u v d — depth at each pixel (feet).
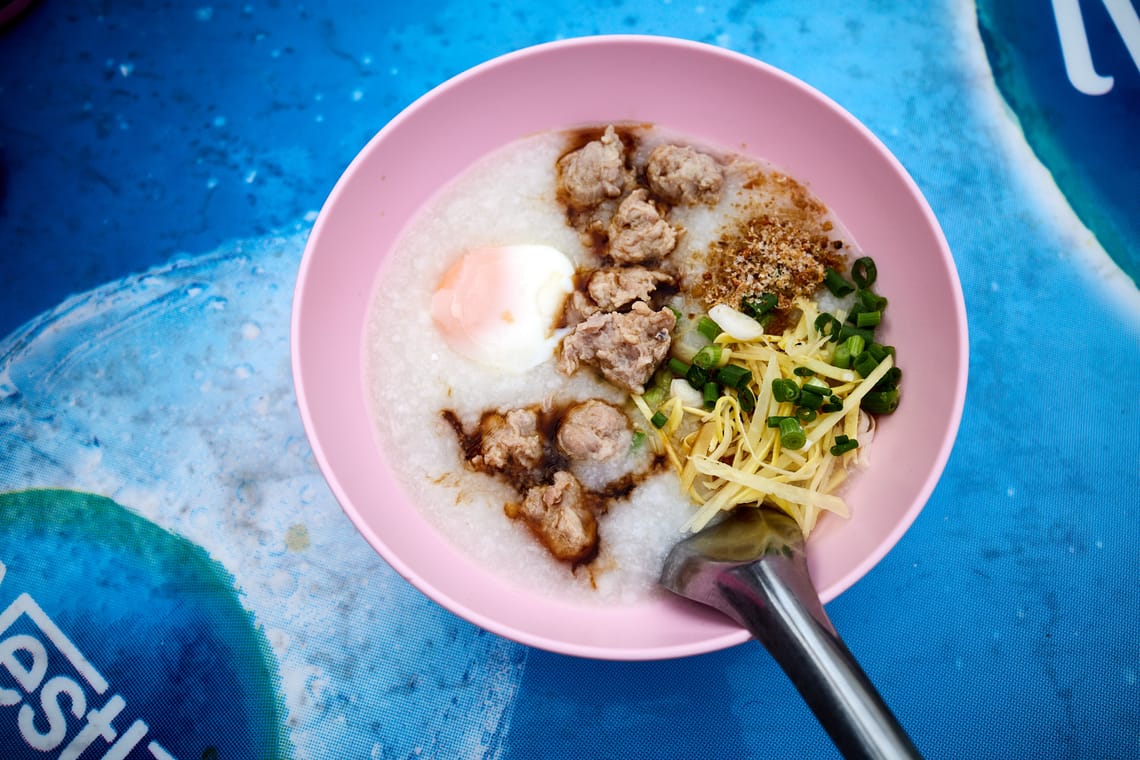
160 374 1.08
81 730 1.01
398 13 1.14
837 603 1.03
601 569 0.94
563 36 1.14
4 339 1.09
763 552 0.82
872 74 1.12
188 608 1.03
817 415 0.93
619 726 1.01
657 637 0.89
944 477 1.05
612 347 0.94
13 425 1.07
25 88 1.14
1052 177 1.10
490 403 0.98
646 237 0.97
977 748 1.01
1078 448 1.05
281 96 1.13
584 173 0.99
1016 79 1.12
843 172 0.97
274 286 1.10
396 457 0.97
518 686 1.02
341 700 1.02
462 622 1.03
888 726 0.68
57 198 1.12
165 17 1.15
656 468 0.95
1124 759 1.00
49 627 1.03
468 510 0.96
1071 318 1.07
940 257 0.91
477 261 1.01
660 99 1.00
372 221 0.98
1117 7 1.12
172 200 1.11
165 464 1.06
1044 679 1.02
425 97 0.95
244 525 1.05
